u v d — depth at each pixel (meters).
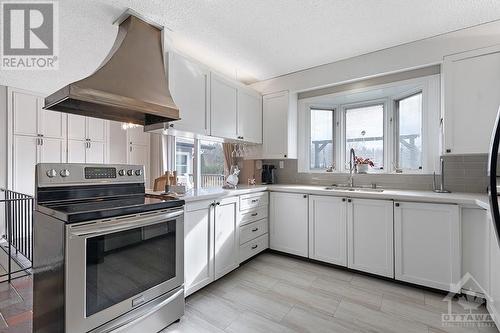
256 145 3.53
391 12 1.95
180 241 1.81
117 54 1.76
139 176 2.00
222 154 3.85
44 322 1.42
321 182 3.33
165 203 1.70
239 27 2.14
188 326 1.71
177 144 5.13
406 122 2.91
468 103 2.14
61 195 1.58
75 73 3.07
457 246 1.97
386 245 2.29
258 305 1.95
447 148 2.22
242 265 2.72
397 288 2.19
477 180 2.35
